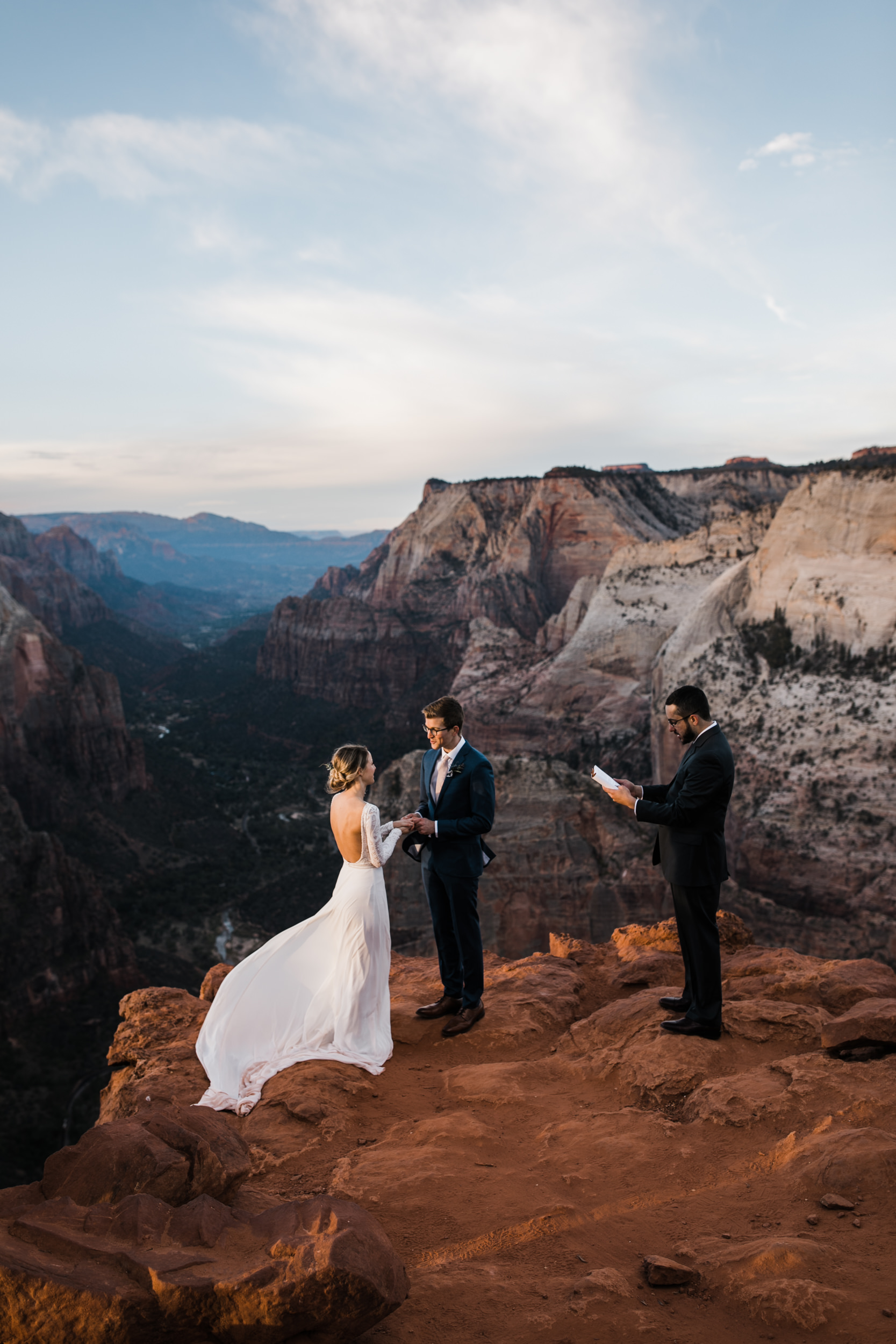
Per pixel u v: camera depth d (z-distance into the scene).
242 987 6.70
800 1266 3.41
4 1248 2.92
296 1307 2.78
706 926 6.28
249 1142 5.30
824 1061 5.56
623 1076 5.96
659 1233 3.97
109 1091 7.18
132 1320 2.71
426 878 7.41
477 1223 4.10
